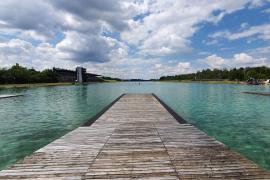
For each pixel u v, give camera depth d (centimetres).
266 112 1583
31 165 470
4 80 6372
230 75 9956
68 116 1480
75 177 415
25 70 7706
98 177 415
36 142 892
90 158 511
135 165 468
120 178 411
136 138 679
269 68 9131
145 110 1260
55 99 2625
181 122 920
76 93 3719
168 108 1323
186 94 3306
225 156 517
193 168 451
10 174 427
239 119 1331
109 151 559
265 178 406
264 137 941
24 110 1755
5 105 2053
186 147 587
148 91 4356
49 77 8762
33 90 4441
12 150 799
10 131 1063
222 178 407
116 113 1153
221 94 3225
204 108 1798
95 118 1002
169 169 447
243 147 814
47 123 1251
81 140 659
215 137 945
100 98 2788
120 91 4394
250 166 459
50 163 480
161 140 655
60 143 629
